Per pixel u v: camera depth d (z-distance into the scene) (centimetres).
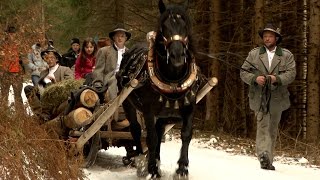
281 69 839
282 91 838
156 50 633
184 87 627
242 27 1420
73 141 727
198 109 1614
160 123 714
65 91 811
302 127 1385
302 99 1388
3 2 1288
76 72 1040
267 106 833
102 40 1162
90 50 1034
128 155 809
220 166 844
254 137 1355
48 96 817
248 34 1451
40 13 737
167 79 624
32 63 1146
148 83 641
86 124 730
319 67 1238
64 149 644
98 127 686
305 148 1170
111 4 1700
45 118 819
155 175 660
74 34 1753
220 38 1451
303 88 1367
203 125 1505
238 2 1448
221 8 1465
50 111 835
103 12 1720
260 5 1276
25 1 1264
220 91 1523
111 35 845
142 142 766
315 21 1224
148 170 661
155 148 657
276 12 1350
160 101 636
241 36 1423
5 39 654
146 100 649
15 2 1270
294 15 1355
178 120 700
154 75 628
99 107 765
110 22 1722
